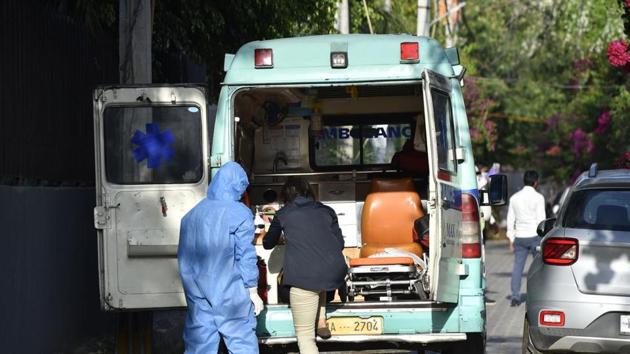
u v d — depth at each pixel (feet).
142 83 71.10
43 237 72.59
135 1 74.95
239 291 57.31
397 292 62.03
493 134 280.72
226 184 58.13
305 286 59.00
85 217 83.20
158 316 94.17
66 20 79.10
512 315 105.81
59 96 77.20
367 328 59.88
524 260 112.68
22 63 69.92
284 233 60.44
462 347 63.05
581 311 62.23
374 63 60.90
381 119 77.30
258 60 60.95
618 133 219.20
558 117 319.88
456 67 63.41
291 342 60.29
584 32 204.74
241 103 71.56
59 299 75.82
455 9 206.28
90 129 84.69
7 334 65.26
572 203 64.95
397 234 66.49
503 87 317.01
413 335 59.77
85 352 76.79
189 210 63.62
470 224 61.11
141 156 64.34
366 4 160.66
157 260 64.44
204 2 101.76
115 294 64.23
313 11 117.60
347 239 72.59
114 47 90.58
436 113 58.18
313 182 73.31
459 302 60.29
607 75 239.50
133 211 64.28
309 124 76.28
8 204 65.77
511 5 299.79
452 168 60.08
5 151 66.59
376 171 75.41
